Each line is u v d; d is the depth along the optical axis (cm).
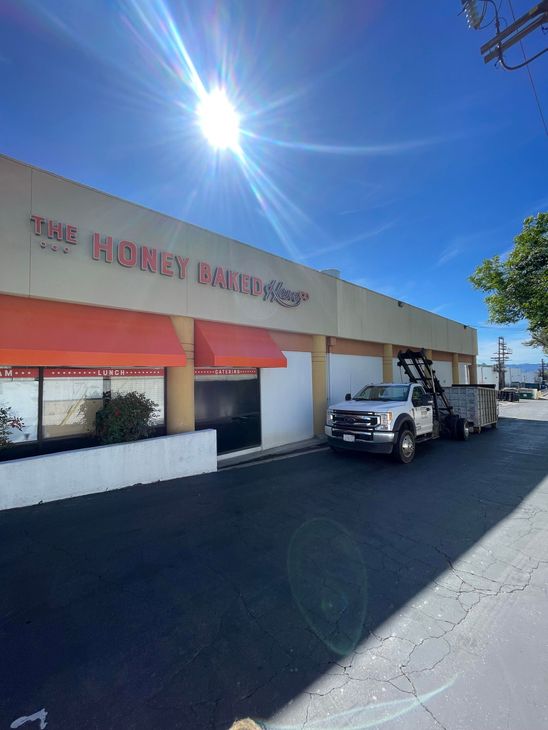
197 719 220
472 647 277
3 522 521
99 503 602
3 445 621
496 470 837
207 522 526
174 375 875
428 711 222
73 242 702
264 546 452
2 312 639
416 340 1930
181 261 869
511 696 231
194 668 260
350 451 1059
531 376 7981
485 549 442
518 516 549
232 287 989
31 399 719
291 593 352
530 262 1531
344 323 1420
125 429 734
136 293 789
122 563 409
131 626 305
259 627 304
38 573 388
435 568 398
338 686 243
